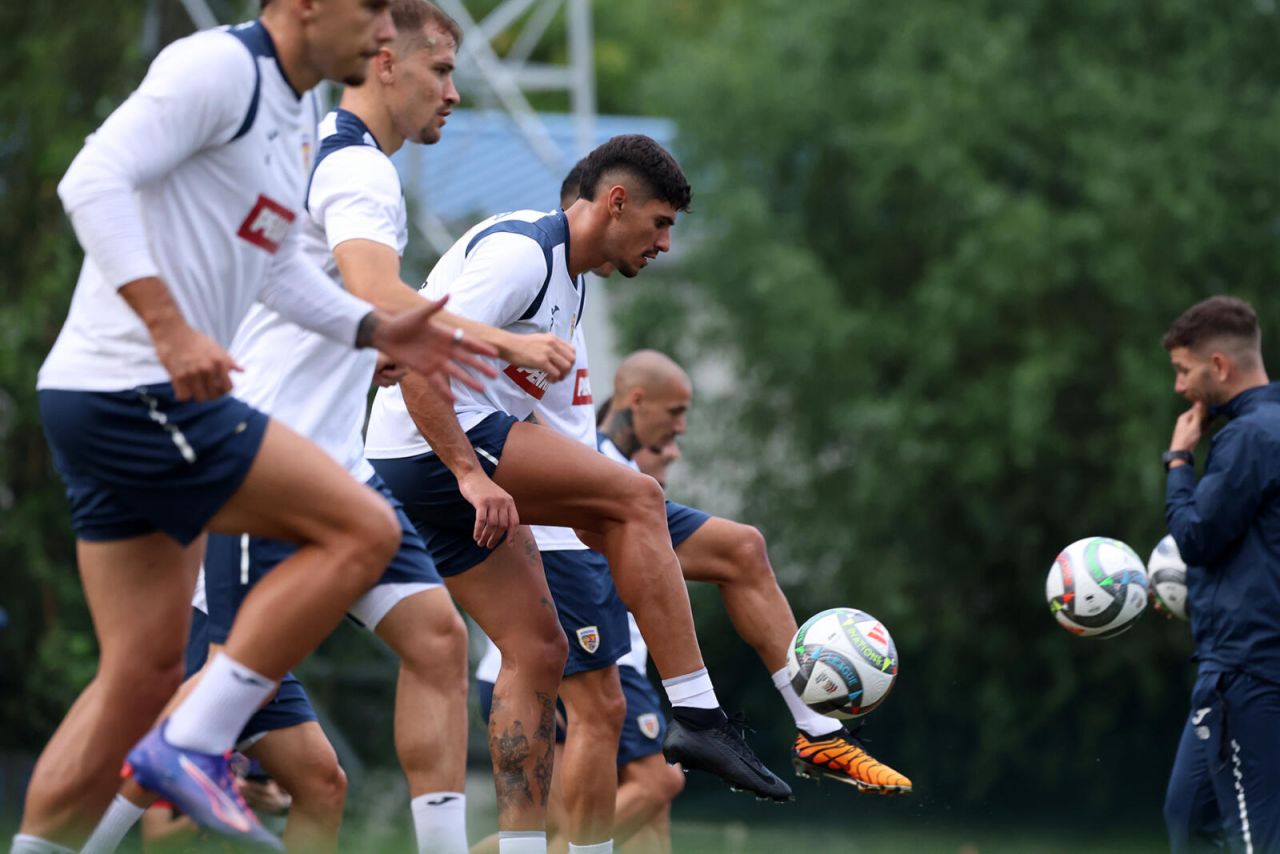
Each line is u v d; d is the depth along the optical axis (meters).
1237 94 70.56
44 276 46.16
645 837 25.39
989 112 70.75
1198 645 21.91
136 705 13.01
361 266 15.58
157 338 11.80
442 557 17.94
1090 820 55.94
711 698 17.47
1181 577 23.14
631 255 17.92
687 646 17.39
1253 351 22.17
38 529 46.16
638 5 121.44
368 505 12.41
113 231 11.66
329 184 16.09
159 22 52.06
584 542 18.67
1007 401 68.12
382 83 16.97
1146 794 64.06
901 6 75.50
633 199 17.62
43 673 45.47
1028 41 72.69
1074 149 68.69
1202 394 22.27
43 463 47.25
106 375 12.20
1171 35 72.56
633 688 25.08
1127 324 68.06
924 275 74.25
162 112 11.82
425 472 17.80
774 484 78.12
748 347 75.94
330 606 12.33
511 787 17.47
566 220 17.94
